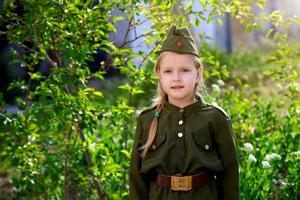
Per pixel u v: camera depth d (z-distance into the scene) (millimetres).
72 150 4227
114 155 4707
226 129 3098
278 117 5598
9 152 4355
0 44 10719
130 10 4078
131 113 4379
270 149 4703
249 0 4113
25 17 3918
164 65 3102
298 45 12328
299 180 4375
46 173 4469
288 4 15344
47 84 3893
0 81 10641
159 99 3219
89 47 3955
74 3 3895
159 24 4055
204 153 3074
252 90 8953
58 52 4156
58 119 3783
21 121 4141
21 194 4953
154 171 3137
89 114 3893
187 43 3082
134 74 4352
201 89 3236
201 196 3051
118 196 4320
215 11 4113
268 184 4148
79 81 3926
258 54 13773
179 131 3104
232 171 3129
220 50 13328
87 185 4559
